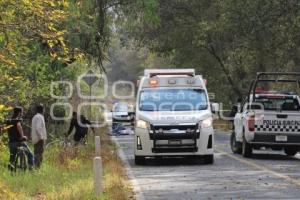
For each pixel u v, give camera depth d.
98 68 57.66
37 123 32.16
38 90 41.53
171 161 38.78
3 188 19.28
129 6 55.47
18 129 29.70
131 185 26.66
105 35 55.69
